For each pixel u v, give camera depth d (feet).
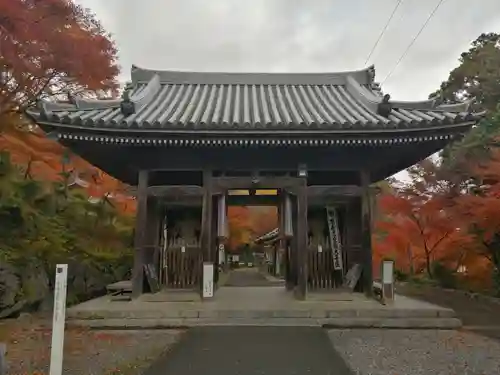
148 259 34.55
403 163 37.78
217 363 19.11
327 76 48.60
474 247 49.80
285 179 33.68
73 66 47.91
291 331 25.38
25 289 31.78
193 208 37.14
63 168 56.49
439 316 28.04
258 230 148.56
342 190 33.42
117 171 39.37
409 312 28.17
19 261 33.09
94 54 48.83
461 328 27.14
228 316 28.02
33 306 32.48
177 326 27.12
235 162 34.04
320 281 34.76
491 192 43.96
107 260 48.93
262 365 18.79
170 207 37.09
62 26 47.52
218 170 34.14
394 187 70.90
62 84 52.95
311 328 26.16
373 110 35.96
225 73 48.44
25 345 22.79
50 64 46.93
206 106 39.93
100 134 30.12
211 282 31.96
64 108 31.71
